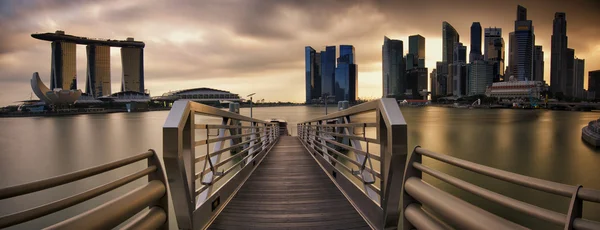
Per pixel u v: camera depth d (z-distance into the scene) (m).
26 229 15.80
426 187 2.08
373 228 3.22
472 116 119.50
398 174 2.73
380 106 2.92
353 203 4.09
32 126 89.06
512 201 1.44
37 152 43.81
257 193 4.74
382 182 3.04
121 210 1.84
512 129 70.06
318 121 8.74
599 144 43.25
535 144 47.84
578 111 151.75
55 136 62.38
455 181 1.81
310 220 3.54
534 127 73.69
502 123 86.12
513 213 18.62
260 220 3.56
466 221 1.61
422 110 185.12
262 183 5.45
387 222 2.92
